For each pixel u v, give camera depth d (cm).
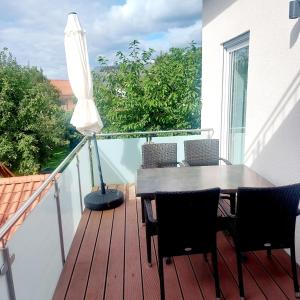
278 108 247
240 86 365
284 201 182
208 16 421
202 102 483
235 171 273
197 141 351
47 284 196
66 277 229
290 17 209
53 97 1794
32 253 168
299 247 227
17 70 1317
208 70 438
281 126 244
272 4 248
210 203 184
